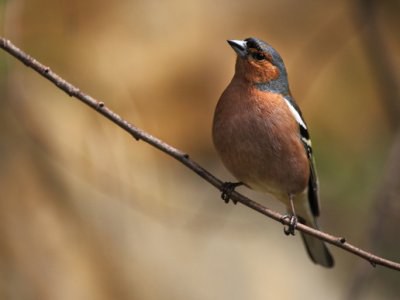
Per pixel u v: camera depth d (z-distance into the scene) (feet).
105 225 40.01
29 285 37.55
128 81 39.75
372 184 41.96
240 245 44.27
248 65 32.27
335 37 41.32
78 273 38.58
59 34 39.65
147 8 39.86
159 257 41.19
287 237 45.83
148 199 40.73
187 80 39.73
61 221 38.91
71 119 39.65
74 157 39.40
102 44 39.78
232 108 32.01
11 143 38.93
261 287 43.19
